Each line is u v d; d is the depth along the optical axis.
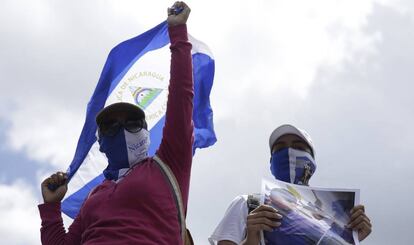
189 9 4.64
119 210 3.99
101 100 7.11
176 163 4.29
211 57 6.82
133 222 3.90
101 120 4.63
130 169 4.39
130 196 4.03
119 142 4.54
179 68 4.43
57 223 4.59
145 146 4.61
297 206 4.47
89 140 6.88
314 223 4.37
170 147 4.31
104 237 3.86
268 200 4.49
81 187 6.68
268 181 4.61
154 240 3.84
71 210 6.57
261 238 4.36
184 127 4.32
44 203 4.66
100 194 4.21
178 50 4.48
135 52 7.37
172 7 4.67
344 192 4.53
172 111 4.35
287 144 5.33
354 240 4.29
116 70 7.27
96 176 6.73
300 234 4.31
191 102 4.41
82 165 6.78
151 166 4.27
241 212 4.82
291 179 5.22
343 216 4.43
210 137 6.60
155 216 3.96
